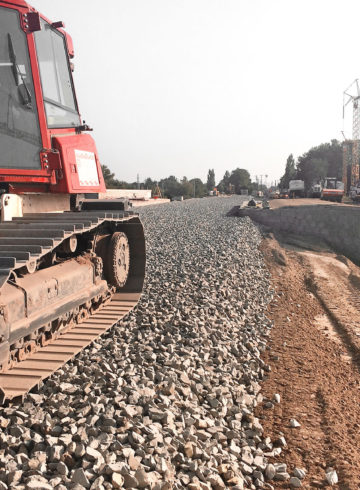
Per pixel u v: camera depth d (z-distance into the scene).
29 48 5.36
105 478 3.43
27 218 5.46
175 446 4.13
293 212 25.50
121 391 4.90
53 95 5.89
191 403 5.16
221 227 23.25
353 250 23.30
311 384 6.58
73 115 6.43
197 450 4.15
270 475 4.25
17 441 3.75
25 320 4.61
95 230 7.15
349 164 85.62
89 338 5.99
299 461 4.60
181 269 12.43
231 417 5.19
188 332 7.48
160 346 6.60
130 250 8.48
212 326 8.14
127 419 4.31
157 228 23.09
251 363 6.93
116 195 39.62
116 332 7.04
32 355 5.23
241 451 4.54
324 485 4.18
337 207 24.94
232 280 12.09
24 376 4.60
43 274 5.36
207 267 12.91
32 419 4.12
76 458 3.65
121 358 5.98
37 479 3.25
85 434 3.94
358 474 4.29
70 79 6.43
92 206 7.16
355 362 8.01
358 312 11.66
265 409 5.68
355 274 17.45
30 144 5.43
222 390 5.68
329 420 5.44
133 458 3.69
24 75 5.34
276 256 17.91
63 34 6.30
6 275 3.78
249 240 19.94
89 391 4.85
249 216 28.06
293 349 8.13
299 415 5.57
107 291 7.48
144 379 5.34
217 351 6.93
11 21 5.23
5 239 4.49
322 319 10.93
